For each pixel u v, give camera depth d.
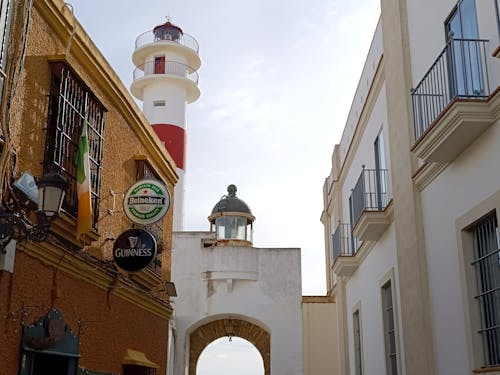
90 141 9.14
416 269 10.45
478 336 8.39
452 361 9.10
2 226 6.37
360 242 15.80
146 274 11.18
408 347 10.87
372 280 14.41
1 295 6.81
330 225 22.59
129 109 11.04
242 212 24.09
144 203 10.12
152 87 29.56
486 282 8.31
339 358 19.67
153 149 12.64
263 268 22.12
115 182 10.53
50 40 8.20
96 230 9.16
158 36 30.52
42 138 7.82
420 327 10.22
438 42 9.83
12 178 6.91
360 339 15.96
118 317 10.39
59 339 7.98
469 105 7.82
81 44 8.96
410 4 11.21
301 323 21.61
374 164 14.33
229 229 24.06
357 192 14.28
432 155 8.95
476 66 8.49
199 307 21.73
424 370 10.02
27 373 7.32
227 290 21.83
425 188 10.33
